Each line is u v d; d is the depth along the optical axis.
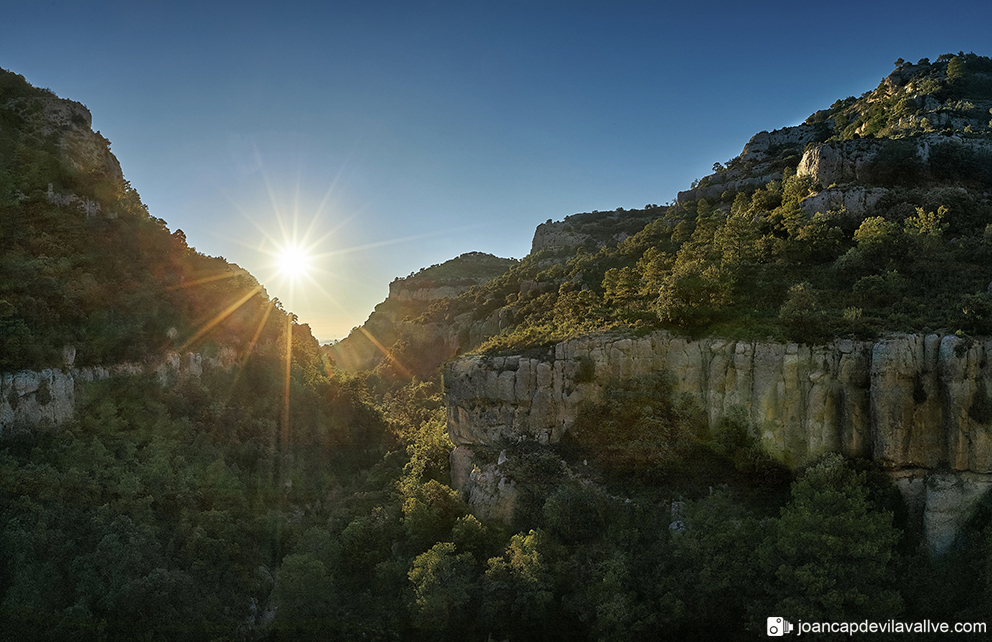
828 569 48.69
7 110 101.38
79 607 54.53
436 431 97.75
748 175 153.50
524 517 64.62
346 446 106.38
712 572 52.97
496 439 74.88
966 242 78.50
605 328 74.19
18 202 86.56
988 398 49.88
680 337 67.44
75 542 59.38
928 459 52.38
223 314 103.25
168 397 82.69
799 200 104.69
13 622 53.00
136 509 64.69
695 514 56.53
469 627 57.41
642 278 104.69
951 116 127.12
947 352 51.38
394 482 85.25
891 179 101.94
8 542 56.56
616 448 65.12
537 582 55.78
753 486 59.25
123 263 92.25
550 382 71.62
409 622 59.81
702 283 71.50
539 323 104.19
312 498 86.81
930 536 50.12
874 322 60.47
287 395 105.81
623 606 51.97
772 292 78.06
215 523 68.19
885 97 167.75
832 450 57.06
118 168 116.25
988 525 48.22
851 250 80.38
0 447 64.06
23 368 68.19
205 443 80.06
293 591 62.50
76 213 92.38
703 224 111.88
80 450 67.31
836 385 57.03
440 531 67.69
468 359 80.62
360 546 69.88
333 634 60.25
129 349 81.19
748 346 62.03
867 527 48.78
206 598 60.69
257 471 83.50
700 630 51.59
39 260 79.19
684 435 63.78
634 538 57.88
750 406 61.72
